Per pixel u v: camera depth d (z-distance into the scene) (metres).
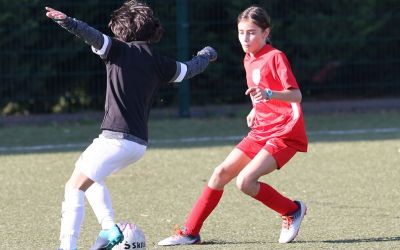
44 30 44.47
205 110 45.69
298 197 25.48
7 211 23.98
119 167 17.62
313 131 39.81
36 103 45.38
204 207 19.83
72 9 44.06
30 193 26.62
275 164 19.53
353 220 22.31
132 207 24.34
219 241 20.22
